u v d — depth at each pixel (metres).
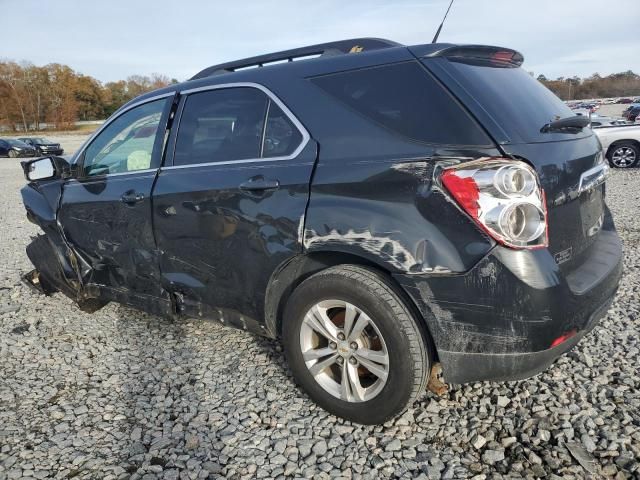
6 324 3.96
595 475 2.10
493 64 2.58
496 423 2.46
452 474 2.15
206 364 3.21
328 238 2.31
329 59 2.60
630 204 7.78
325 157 2.39
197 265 2.95
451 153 2.08
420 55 2.34
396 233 2.13
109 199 3.36
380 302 2.20
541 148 2.17
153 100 3.34
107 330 3.79
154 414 2.69
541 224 2.02
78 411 2.74
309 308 2.46
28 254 4.27
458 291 2.06
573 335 2.14
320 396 2.55
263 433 2.48
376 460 2.25
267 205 2.52
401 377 2.21
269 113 2.67
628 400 2.57
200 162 2.94
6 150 28.95
